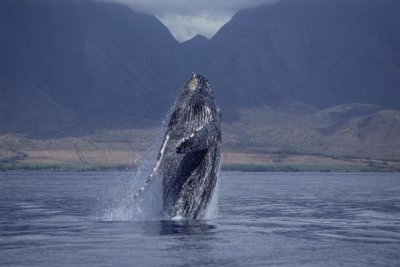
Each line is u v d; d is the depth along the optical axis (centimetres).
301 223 12912
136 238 10012
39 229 11494
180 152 11012
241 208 17225
